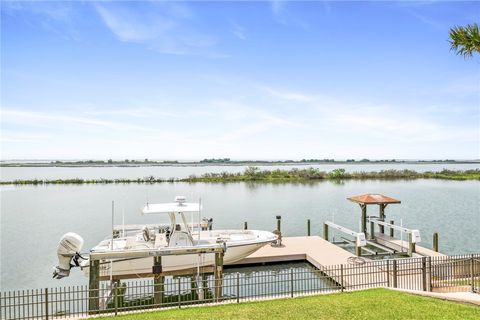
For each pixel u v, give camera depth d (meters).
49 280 17.66
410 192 54.88
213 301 12.31
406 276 13.95
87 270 14.55
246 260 18.12
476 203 42.75
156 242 15.61
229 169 162.12
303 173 86.75
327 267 15.55
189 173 122.44
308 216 35.12
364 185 69.00
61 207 40.97
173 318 9.22
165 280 17.00
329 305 9.97
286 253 18.81
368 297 10.76
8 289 16.47
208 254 15.97
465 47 14.82
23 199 48.19
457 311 8.95
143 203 43.97
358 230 28.97
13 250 22.89
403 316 8.63
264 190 59.81
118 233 19.02
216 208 39.97
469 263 13.55
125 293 15.33
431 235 26.58
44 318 10.91
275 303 10.61
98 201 45.97
